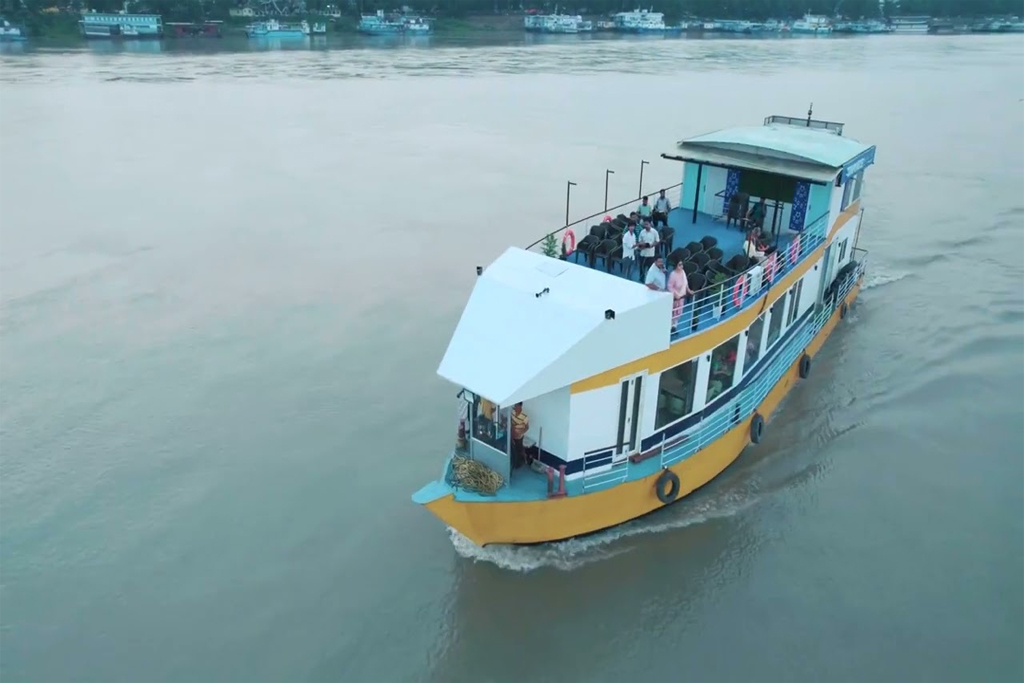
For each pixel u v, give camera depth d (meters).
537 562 19.61
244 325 32.28
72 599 18.94
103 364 29.25
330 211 46.56
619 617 18.22
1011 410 25.75
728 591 18.88
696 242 24.05
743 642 17.59
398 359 29.61
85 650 17.61
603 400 18.38
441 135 67.44
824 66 119.81
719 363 21.33
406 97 86.94
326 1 178.00
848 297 31.97
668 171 54.53
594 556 19.77
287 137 66.69
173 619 18.39
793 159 24.52
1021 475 22.72
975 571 19.36
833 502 21.69
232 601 18.86
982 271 36.66
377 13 176.00
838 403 26.33
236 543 20.62
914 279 35.97
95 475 23.22
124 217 45.22
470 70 111.50
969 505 21.58
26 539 20.81
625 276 22.14
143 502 22.11
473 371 17.56
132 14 153.12
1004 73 109.88
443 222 44.47
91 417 25.98
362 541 20.62
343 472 23.34
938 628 17.83
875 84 97.12
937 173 52.69
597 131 68.50
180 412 26.28
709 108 78.94
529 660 17.31
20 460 23.84
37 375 28.48
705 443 21.03
